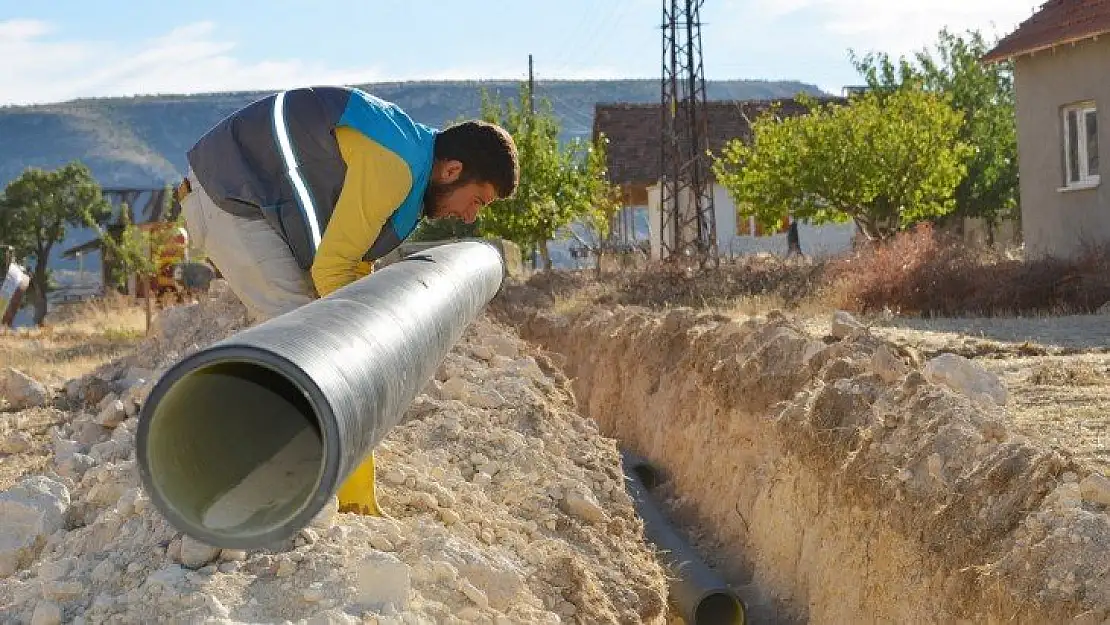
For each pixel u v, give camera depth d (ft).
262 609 13.16
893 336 46.98
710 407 34.96
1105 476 19.30
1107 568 16.25
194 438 10.65
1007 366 36.55
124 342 77.15
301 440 11.96
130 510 15.69
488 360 33.35
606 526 23.32
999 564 17.97
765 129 95.20
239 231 15.67
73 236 362.94
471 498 20.12
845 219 93.04
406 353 11.87
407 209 15.43
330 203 15.48
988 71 123.65
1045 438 23.99
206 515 10.25
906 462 22.29
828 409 26.32
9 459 25.64
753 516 29.76
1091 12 68.39
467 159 15.71
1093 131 69.92
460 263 16.71
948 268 61.46
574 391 49.75
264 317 15.94
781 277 76.13
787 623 25.91
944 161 89.30
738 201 97.60
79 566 14.58
